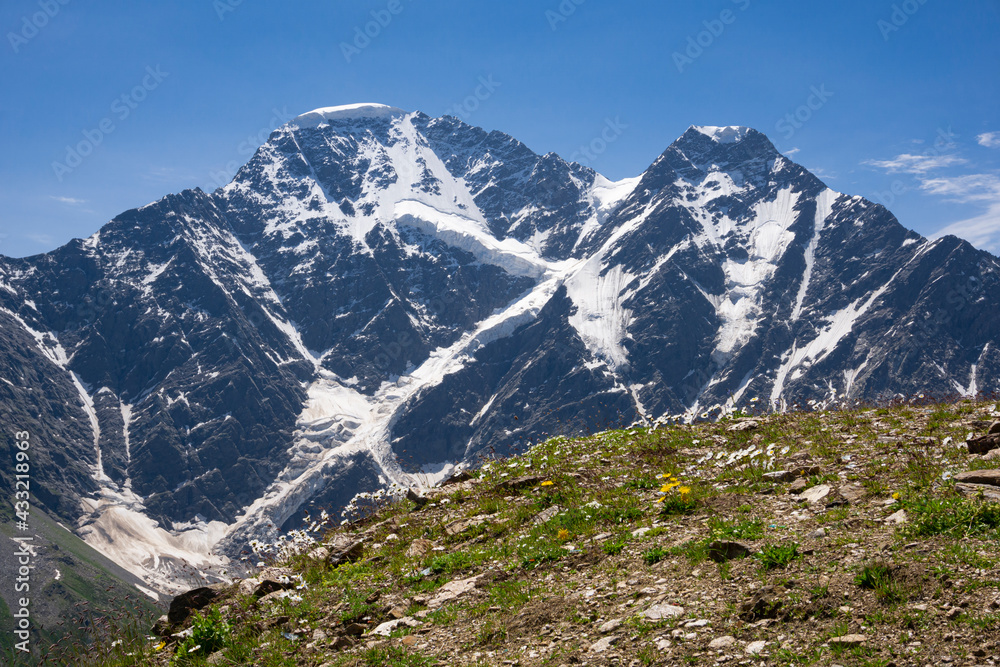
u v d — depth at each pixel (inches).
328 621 466.3
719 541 421.4
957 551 343.9
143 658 460.1
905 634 299.6
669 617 364.5
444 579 506.0
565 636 376.8
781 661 306.0
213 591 542.3
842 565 366.6
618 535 505.4
